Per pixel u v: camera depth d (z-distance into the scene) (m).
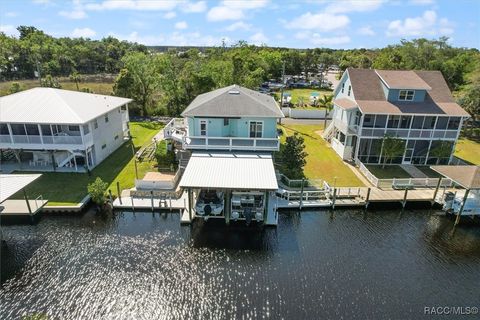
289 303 17.41
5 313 16.66
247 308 17.08
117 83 52.41
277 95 70.00
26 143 29.89
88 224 24.12
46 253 21.03
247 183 22.69
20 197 26.20
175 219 24.92
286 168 30.11
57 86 62.88
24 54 80.62
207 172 23.98
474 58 68.00
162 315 16.70
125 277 19.12
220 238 22.89
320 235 23.55
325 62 116.81
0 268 19.67
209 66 58.34
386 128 33.38
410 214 26.64
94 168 32.28
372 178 29.84
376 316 16.75
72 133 31.72
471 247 22.80
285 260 20.78
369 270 20.09
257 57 82.50
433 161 34.75
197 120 28.12
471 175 24.44
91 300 17.52
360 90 35.06
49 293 17.91
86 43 116.25
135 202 26.05
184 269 19.83
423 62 69.00
